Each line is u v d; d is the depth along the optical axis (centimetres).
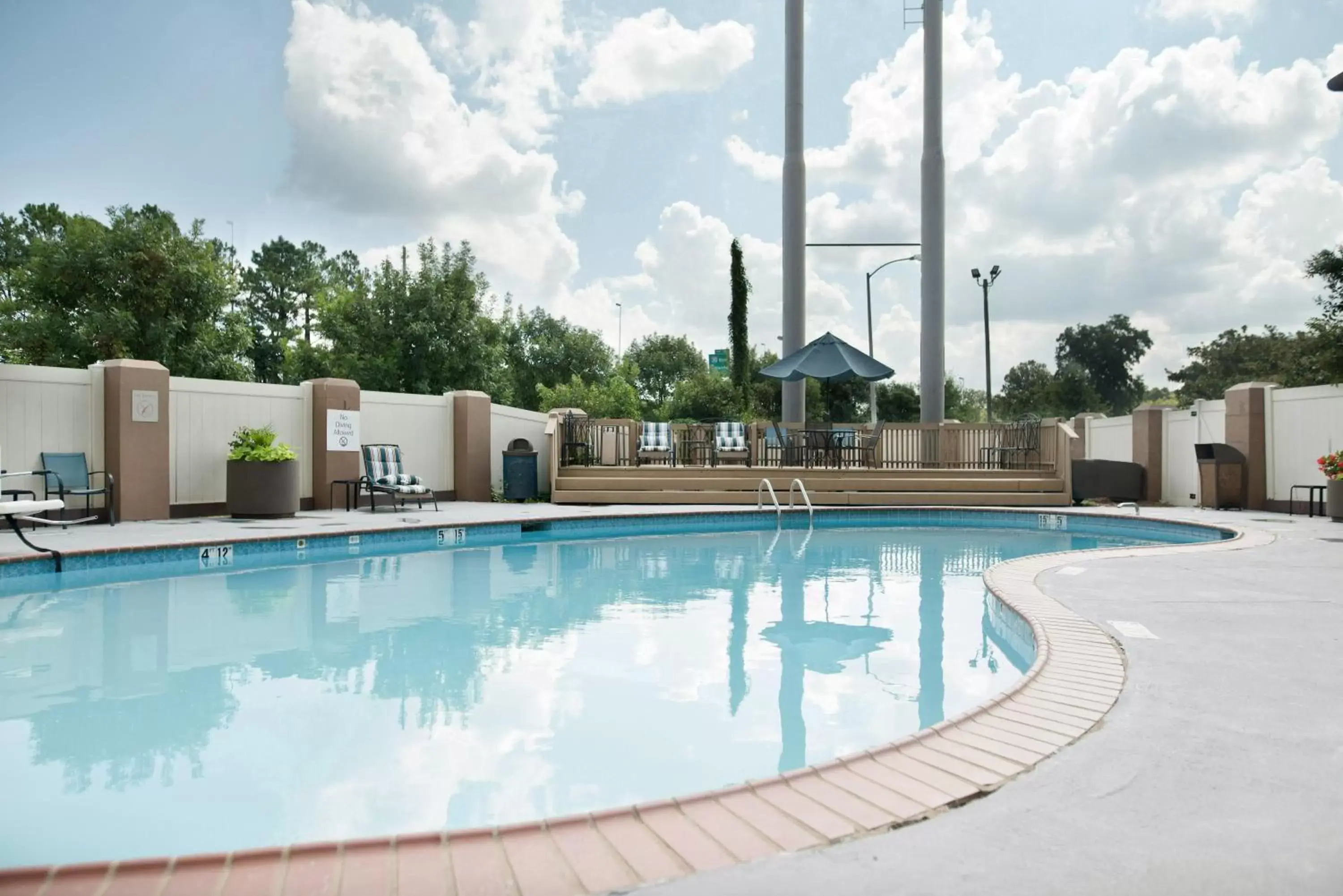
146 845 239
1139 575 654
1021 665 457
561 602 650
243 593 691
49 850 235
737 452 1794
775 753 317
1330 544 862
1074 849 200
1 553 749
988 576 650
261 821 255
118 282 2659
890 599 669
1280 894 178
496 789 281
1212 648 412
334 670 441
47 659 462
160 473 1124
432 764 304
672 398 4072
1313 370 2083
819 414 4072
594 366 5097
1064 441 1548
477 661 462
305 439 1348
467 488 1579
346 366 3067
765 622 576
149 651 483
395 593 695
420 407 1541
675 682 420
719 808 229
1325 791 235
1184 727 293
